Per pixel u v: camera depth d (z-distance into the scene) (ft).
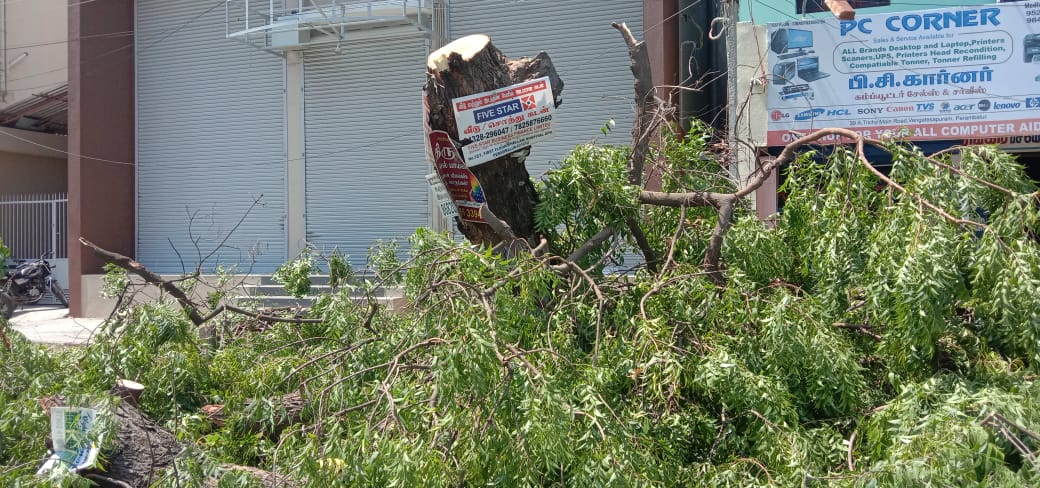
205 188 47.67
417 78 43.29
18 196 54.65
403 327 13.26
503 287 12.23
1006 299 11.44
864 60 28.86
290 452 10.96
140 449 12.35
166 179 48.44
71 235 46.01
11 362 14.08
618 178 15.99
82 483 10.90
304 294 19.66
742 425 11.76
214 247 47.39
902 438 9.71
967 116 28.04
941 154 14.73
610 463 9.64
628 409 11.67
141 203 48.98
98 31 46.70
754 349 12.42
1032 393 10.58
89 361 15.20
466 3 41.78
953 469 8.93
